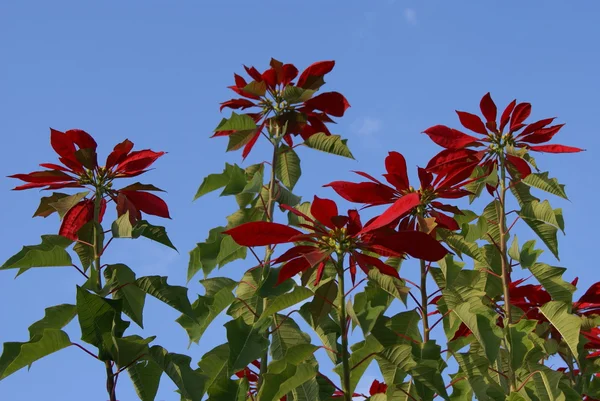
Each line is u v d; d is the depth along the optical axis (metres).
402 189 5.45
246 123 5.41
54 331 4.10
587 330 5.89
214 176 5.23
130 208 5.12
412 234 4.20
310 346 4.47
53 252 4.41
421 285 5.27
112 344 4.17
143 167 5.16
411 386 5.02
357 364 4.50
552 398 5.00
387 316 5.07
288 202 5.45
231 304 5.16
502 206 5.70
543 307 5.23
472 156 5.78
